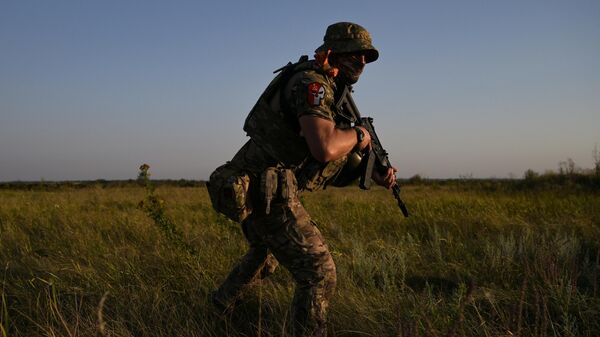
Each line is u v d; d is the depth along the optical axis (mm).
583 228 6207
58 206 8797
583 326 3074
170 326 3094
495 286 3826
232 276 3223
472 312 3178
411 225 6961
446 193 14227
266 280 3729
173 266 4230
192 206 10445
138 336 3023
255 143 2520
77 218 7461
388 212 8180
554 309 3299
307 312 2484
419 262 4746
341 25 2574
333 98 2426
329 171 2607
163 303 3426
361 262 4250
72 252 4945
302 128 2311
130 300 3447
